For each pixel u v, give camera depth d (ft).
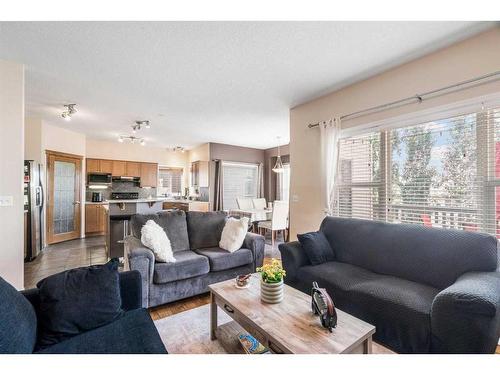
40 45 7.32
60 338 4.00
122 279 5.29
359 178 10.18
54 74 9.19
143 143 20.31
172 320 7.02
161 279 7.62
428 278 6.36
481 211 6.99
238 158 23.88
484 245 5.84
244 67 8.69
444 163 7.77
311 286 7.38
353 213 10.37
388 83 8.92
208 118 14.89
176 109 13.21
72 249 15.23
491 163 6.81
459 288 4.68
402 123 8.71
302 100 11.89
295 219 12.65
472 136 7.16
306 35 6.86
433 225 8.00
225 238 10.03
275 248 16.46
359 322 4.56
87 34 6.78
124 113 13.94
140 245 8.26
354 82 9.92
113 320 4.55
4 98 8.12
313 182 11.77
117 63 8.39
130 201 14.37
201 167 23.25
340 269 7.47
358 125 9.93
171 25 6.41
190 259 8.50
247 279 6.32
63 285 4.38
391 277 6.86
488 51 6.70
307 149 12.09
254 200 21.85
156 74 9.20
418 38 7.02
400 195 8.89
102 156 21.83
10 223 8.21
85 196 20.12
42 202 14.70
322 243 8.41
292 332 4.24
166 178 26.61
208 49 7.55
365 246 7.88
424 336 4.86
